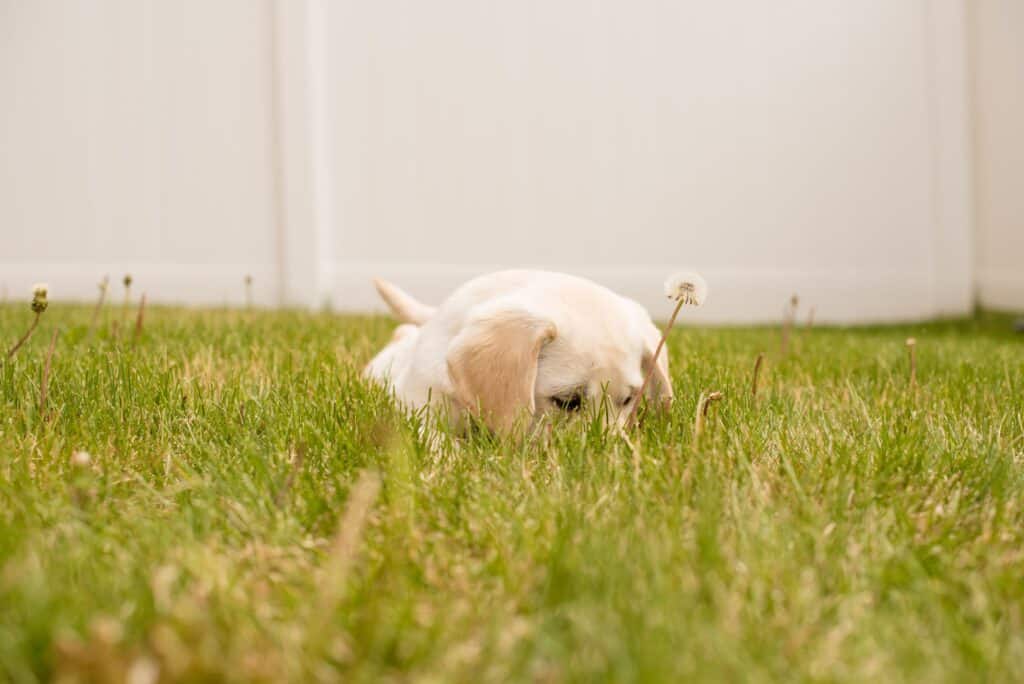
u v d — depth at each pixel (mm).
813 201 8391
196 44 8328
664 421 2604
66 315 5570
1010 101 8523
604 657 1202
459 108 8305
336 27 8336
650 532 1632
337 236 8453
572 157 8344
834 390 3389
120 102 8414
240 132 8336
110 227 8500
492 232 8367
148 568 1487
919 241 8594
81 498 1771
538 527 1692
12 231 8594
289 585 1504
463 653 1237
